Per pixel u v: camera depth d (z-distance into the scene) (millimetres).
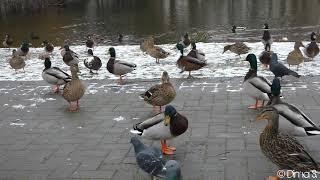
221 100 6715
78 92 6516
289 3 26844
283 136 4785
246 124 5926
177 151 5398
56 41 15375
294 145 4730
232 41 13203
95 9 27156
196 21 19844
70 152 5484
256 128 5820
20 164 5309
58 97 7148
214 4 27828
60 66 9156
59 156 5422
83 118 6305
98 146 5582
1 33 18078
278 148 4742
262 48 10016
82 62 9445
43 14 25141
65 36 16562
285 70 7266
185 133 5758
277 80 5934
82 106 6711
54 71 7293
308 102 6488
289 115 5145
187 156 5309
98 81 7840
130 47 10953
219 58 9156
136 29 17938
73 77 6508
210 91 7098
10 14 25719
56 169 5199
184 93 7051
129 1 31125
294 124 5129
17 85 7812
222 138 5621
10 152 5535
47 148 5586
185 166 5148
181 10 24938
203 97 6859
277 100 5785
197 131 5797
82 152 5477
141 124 5355
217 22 19188
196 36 13586
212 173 5027
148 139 5398
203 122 6023
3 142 5746
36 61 9672
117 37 15758
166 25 18844
